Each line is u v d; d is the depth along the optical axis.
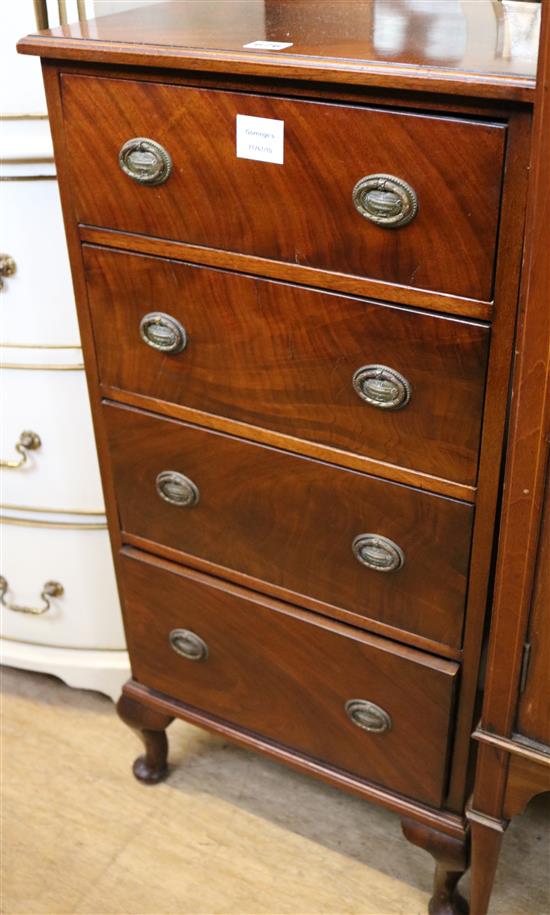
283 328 1.00
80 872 1.34
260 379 1.04
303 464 1.06
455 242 0.86
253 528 1.15
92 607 1.51
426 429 0.97
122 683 1.57
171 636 1.30
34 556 1.50
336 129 0.87
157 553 1.26
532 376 0.84
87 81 0.97
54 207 1.21
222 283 1.01
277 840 1.38
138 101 0.96
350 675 1.16
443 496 0.99
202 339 1.06
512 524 0.92
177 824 1.41
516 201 0.82
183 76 0.92
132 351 1.12
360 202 0.88
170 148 0.96
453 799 1.18
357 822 1.40
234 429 1.09
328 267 0.94
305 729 1.25
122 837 1.39
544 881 1.31
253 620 1.21
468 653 1.07
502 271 0.85
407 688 1.12
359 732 1.20
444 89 0.79
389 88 0.82
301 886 1.32
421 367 0.94
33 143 1.17
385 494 1.03
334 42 0.92
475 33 0.95
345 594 1.12
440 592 1.05
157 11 1.12
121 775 1.49
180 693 1.35
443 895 1.25
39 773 1.49
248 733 1.31
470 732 1.12
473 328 0.89
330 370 0.99
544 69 0.72
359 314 0.95
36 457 1.40
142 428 1.17
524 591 0.95
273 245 0.96
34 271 1.26
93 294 1.11
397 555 1.05
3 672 1.68
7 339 1.32
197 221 0.99
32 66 1.15
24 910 1.30
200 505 1.17
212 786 1.46
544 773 1.05
